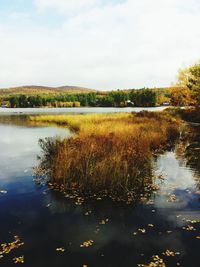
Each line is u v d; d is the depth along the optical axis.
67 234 6.98
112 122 25.03
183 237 6.78
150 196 9.42
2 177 11.76
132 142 13.96
